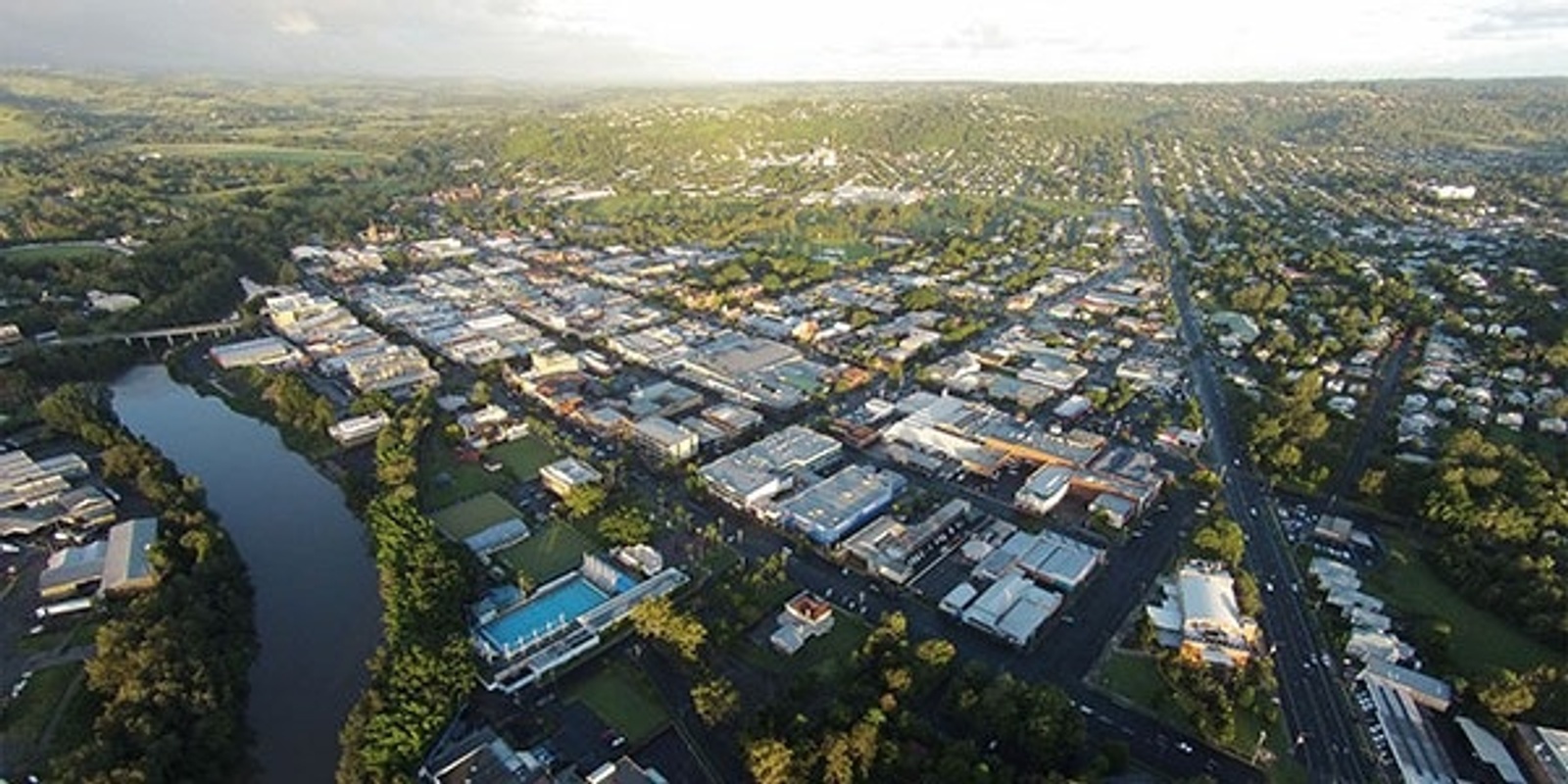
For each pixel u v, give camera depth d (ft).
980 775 472.03
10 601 651.66
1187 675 567.18
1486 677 556.10
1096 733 536.01
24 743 518.37
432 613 604.08
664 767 511.40
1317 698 567.59
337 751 535.60
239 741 529.04
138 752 488.44
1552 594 624.18
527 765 497.05
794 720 513.86
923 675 558.56
